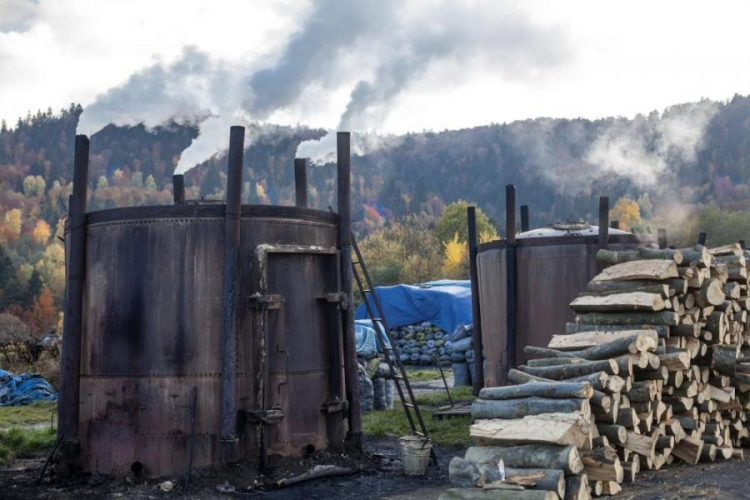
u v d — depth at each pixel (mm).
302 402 10781
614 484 8133
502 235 94562
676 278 10203
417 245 72938
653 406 9180
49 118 187000
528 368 9484
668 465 9484
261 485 9969
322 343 11125
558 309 14953
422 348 32156
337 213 11648
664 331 9930
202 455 10195
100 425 10523
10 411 18703
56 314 85562
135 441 10312
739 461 9734
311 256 11078
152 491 9820
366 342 17172
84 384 10750
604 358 9391
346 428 11352
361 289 11969
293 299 10828
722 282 10688
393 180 179875
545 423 7953
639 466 9102
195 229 10484
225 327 10250
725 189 127438
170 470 10188
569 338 10180
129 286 10516
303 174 12992
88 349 10758
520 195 178000
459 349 22016
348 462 10938
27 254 134375
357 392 11336
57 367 24594
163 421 10258
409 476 10586
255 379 10398
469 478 7805
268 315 10523
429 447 10820
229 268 10336
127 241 10594
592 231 15523
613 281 10594
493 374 16000
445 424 14328
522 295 15336
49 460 10547
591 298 10625
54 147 180625
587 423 8008
